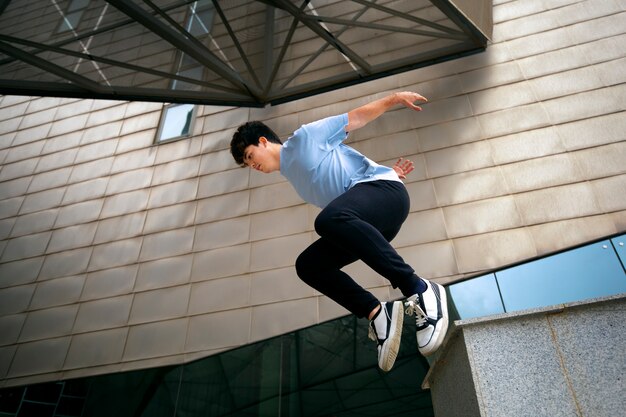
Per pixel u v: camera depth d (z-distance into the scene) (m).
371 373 6.80
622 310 1.90
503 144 8.26
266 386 7.32
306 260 2.28
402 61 8.90
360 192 2.11
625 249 6.58
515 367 1.92
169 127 11.64
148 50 7.90
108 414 7.96
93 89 8.60
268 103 9.82
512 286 6.88
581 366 1.84
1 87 8.32
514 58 9.19
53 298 9.74
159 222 9.99
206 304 8.54
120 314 9.02
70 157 12.16
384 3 7.58
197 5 7.32
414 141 8.84
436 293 2.05
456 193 8.04
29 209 11.48
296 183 2.41
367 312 2.18
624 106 7.90
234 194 9.75
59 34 7.36
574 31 9.09
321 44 9.30
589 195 7.28
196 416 7.45
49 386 8.57
